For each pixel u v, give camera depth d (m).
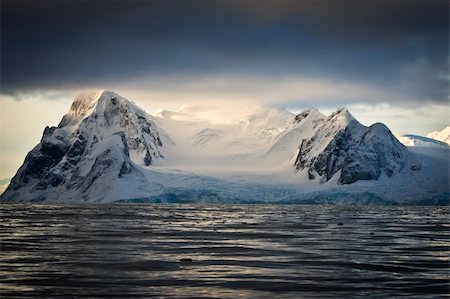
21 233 165.62
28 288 80.06
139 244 137.00
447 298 75.44
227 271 96.19
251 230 190.38
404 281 87.56
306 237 161.88
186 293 78.00
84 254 116.19
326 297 76.19
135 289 80.44
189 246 134.00
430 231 189.25
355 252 123.00
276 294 77.94
